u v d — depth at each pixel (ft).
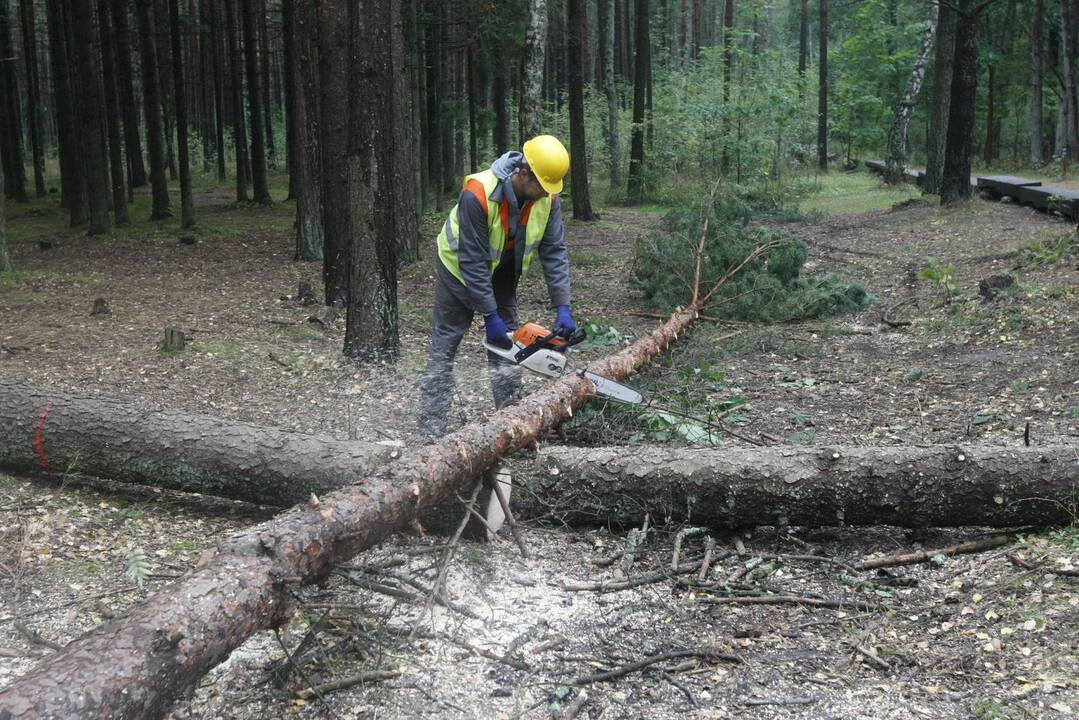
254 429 14.29
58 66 69.87
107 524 13.57
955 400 19.65
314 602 10.95
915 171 97.19
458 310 16.48
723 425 17.99
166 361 23.79
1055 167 84.12
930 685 9.45
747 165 84.38
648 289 32.55
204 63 119.55
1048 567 11.43
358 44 22.40
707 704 9.29
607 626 10.96
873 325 28.66
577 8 63.31
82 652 7.23
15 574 11.75
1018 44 105.50
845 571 12.23
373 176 22.93
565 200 82.07
